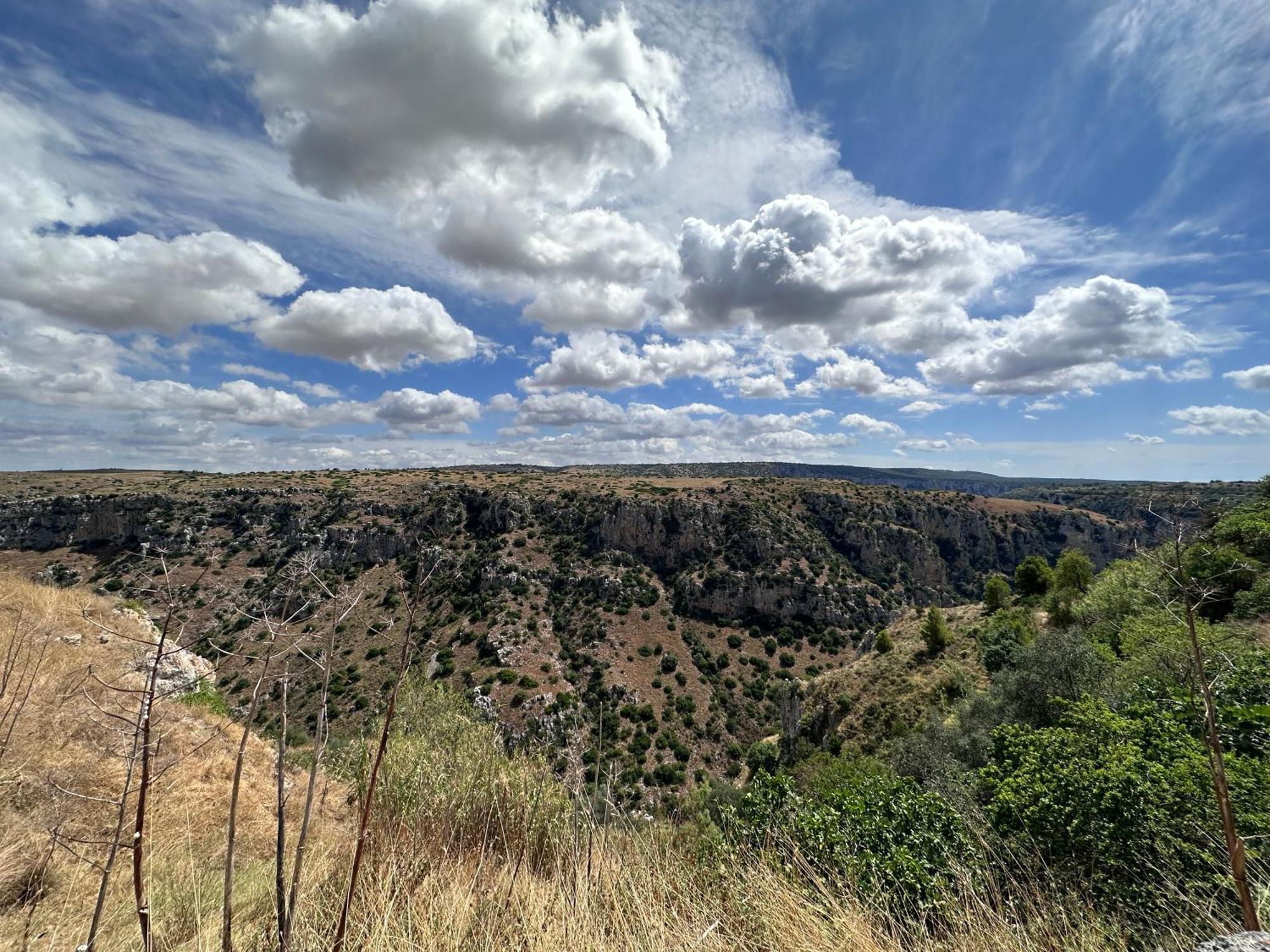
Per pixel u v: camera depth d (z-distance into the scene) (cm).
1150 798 468
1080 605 2292
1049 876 392
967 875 366
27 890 373
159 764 630
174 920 338
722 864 379
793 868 383
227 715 939
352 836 412
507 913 316
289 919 228
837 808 603
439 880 342
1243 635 962
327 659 219
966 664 2636
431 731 487
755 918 321
